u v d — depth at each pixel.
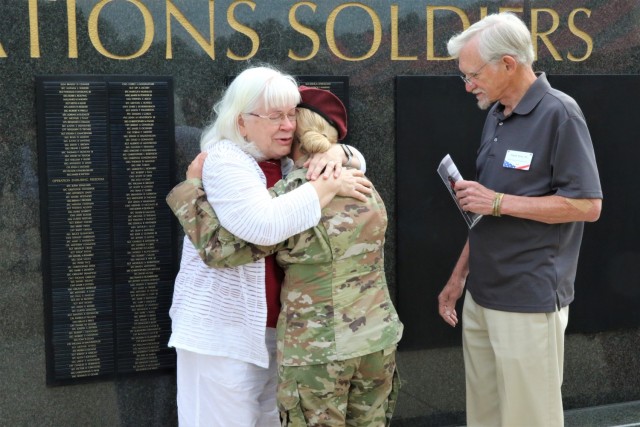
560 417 2.97
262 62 3.55
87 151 3.33
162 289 3.48
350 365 2.55
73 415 3.44
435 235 3.85
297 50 3.60
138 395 3.52
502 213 2.87
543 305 2.90
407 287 3.84
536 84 2.89
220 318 2.71
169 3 3.41
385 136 3.78
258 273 2.66
